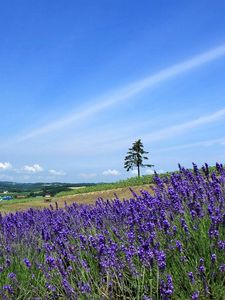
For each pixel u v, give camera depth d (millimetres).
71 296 4305
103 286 4586
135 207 5699
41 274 5402
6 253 6391
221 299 4012
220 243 4355
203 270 4043
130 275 4691
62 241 5305
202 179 6508
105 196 30125
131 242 4984
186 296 4086
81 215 7406
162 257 4004
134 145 60156
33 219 8375
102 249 4621
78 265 4949
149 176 34594
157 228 5246
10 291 4789
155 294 4180
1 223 8086
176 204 5492
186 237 4820
